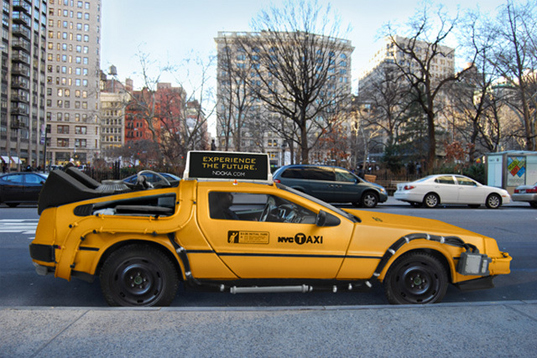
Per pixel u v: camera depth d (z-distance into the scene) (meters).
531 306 3.82
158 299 3.99
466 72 27.23
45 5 77.56
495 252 4.52
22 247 7.45
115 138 107.75
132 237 3.95
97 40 93.75
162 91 43.50
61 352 2.78
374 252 4.20
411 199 15.62
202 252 4.00
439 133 41.69
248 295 4.80
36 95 75.25
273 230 4.10
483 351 2.90
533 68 26.34
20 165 69.69
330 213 4.26
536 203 16.17
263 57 26.06
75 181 4.54
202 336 3.06
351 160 58.62
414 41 26.38
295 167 15.38
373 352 2.87
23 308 3.55
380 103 40.91
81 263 3.98
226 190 4.16
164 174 16.31
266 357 2.77
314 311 3.61
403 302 4.25
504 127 43.97
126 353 2.78
